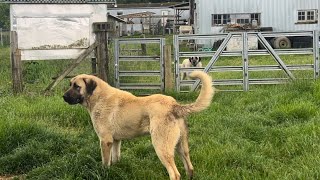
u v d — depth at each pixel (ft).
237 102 34.65
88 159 20.56
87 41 42.42
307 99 32.53
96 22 41.60
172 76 44.11
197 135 26.09
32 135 25.02
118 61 43.24
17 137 24.48
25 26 41.27
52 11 41.63
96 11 42.34
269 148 23.17
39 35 41.65
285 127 26.73
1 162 22.40
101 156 21.70
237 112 31.04
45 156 22.90
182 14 171.63
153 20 180.96
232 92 40.11
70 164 20.51
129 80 46.39
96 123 20.63
